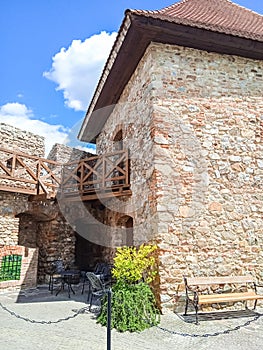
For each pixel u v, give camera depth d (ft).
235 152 18.62
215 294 16.06
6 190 23.38
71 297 20.35
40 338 11.91
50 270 26.12
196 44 19.15
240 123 19.24
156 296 15.85
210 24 17.97
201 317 14.84
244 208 17.93
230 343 11.39
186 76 18.94
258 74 20.68
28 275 24.32
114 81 23.59
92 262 30.35
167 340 11.71
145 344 11.28
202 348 10.90
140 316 13.32
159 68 18.52
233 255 17.06
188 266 16.19
